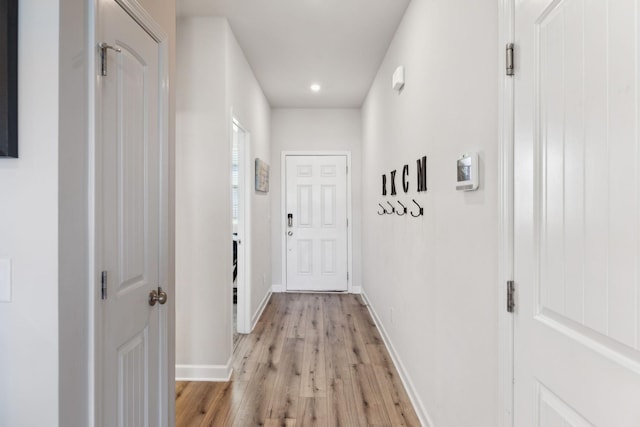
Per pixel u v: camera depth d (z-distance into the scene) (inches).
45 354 38.4
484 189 52.6
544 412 38.1
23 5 38.3
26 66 38.3
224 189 105.7
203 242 105.8
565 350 34.5
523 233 42.1
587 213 31.6
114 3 47.9
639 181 26.2
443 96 70.3
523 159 42.1
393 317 117.1
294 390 98.2
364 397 94.7
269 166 195.2
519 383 43.1
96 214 43.9
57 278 38.4
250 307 143.5
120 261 50.0
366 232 182.5
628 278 27.2
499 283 47.0
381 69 140.4
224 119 106.2
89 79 43.0
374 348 127.2
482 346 52.9
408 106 98.6
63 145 39.1
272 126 204.5
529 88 40.9
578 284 32.8
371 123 165.2
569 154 34.1
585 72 31.8
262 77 156.6
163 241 63.4
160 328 62.6
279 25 112.0
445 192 69.0
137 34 54.6
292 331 143.9
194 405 90.6
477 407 54.6
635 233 26.5
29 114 38.3
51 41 38.1
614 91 28.5
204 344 105.0
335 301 187.6
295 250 205.3
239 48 124.8
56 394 38.4
